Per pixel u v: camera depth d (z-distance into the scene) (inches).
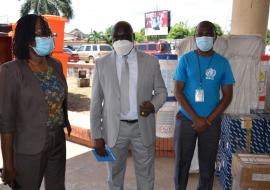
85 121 239.5
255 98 165.6
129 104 111.0
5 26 346.6
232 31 235.3
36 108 88.7
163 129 184.4
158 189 157.4
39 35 87.4
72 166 185.8
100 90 113.0
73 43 2087.8
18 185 92.7
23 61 88.9
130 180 167.2
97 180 167.3
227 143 148.7
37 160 91.2
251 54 161.5
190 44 159.8
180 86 126.0
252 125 142.4
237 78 163.0
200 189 134.1
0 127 87.3
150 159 116.6
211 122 122.6
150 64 110.9
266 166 119.3
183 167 132.3
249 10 225.0
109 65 110.4
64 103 99.0
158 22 1696.6
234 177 131.2
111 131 111.7
